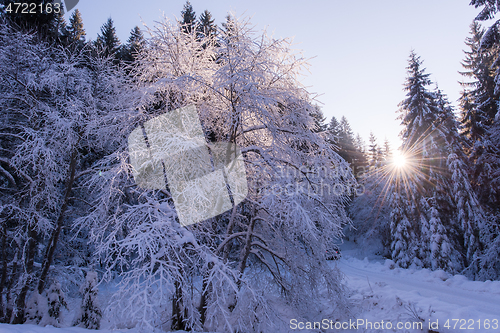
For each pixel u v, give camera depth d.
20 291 7.89
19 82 8.81
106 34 25.30
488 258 14.02
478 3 12.10
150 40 7.85
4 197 9.41
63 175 9.28
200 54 8.76
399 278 13.62
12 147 9.72
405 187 19.16
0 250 9.14
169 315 7.48
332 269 8.27
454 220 17.33
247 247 7.79
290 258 8.08
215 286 6.02
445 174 17.36
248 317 6.79
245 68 6.93
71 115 8.56
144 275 5.14
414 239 17.97
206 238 7.33
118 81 9.02
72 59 9.56
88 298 6.58
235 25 7.38
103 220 7.07
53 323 6.88
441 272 13.05
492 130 15.71
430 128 18.53
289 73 7.93
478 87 20.36
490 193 15.83
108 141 9.05
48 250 8.43
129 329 6.18
